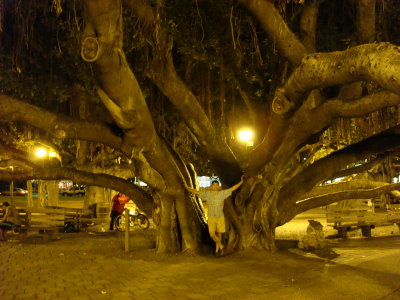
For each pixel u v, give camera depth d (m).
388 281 7.57
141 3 8.75
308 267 8.87
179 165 11.66
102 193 21.41
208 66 12.16
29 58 13.10
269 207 10.84
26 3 10.13
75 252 11.30
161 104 13.26
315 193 12.89
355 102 7.61
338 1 12.12
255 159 10.22
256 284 7.59
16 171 11.21
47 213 14.38
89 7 6.30
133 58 11.82
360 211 13.99
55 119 8.94
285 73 11.12
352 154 10.68
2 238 13.80
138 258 10.28
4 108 8.64
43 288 7.57
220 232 10.17
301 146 10.44
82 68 12.62
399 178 26.56
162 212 10.96
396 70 5.15
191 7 10.93
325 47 12.12
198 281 7.92
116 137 9.41
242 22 10.95
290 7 11.25
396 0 11.45
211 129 10.44
